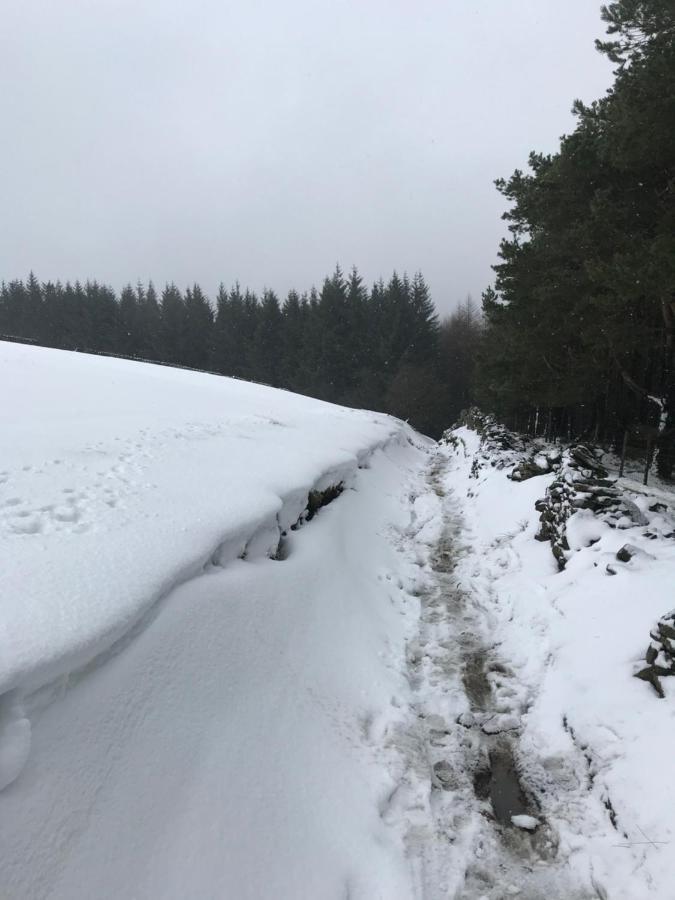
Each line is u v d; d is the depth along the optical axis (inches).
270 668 166.2
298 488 277.6
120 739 112.1
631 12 369.1
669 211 392.2
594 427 733.3
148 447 313.6
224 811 118.4
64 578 136.7
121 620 125.0
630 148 389.4
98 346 2358.5
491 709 183.9
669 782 124.9
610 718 153.7
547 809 140.6
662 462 485.4
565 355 598.9
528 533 322.7
